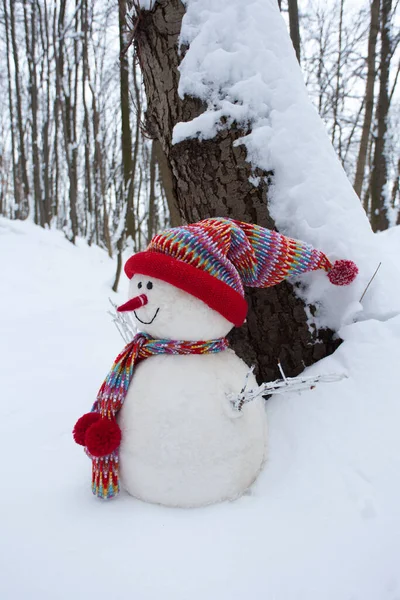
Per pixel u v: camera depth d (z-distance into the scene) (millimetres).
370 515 1271
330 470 1441
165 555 1213
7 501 1485
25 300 5512
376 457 1393
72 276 7598
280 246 1542
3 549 1263
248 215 1847
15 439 1918
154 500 1400
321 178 1783
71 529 1328
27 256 7922
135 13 1940
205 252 1383
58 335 3715
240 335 1944
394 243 4758
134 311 1469
